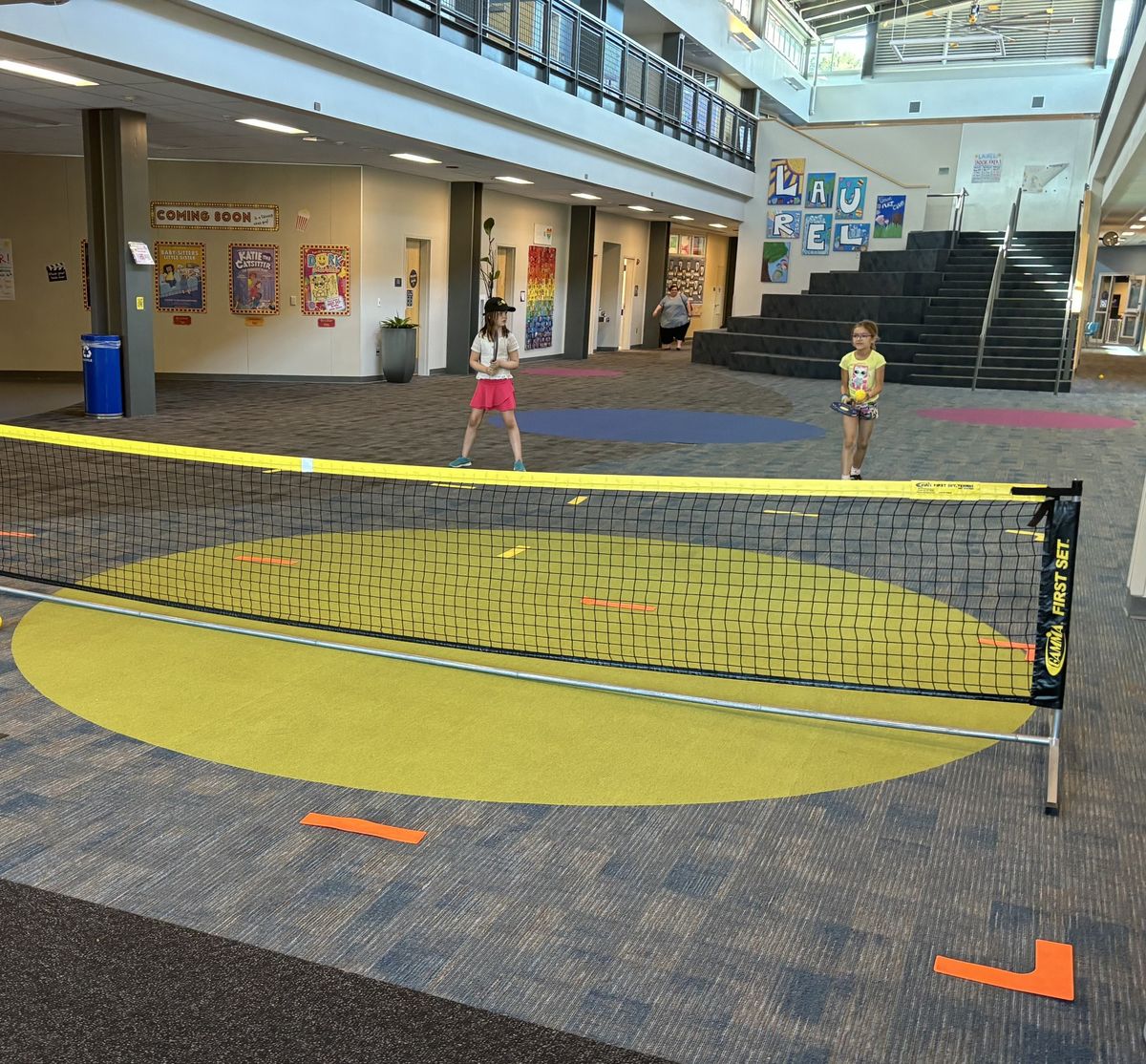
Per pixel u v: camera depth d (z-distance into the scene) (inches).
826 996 98.0
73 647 185.3
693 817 131.3
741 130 932.0
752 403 592.1
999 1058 90.7
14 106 425.4
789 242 969.5
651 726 158.2
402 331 648.4
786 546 267.7
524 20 553.0
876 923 110.0
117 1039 88.8
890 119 1059.9
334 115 417.7
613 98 682.8
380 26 425.4
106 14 314.5
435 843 122.9
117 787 134.4
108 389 460.8
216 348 647.8
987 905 113.7
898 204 930.7
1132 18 613.3
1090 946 107.2
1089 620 214.1
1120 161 708.0
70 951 100.7
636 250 1050.1
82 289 633.0
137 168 442.0
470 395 593.3
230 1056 87.1
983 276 839.1
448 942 104.2
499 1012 94.0
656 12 786.2
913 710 166.6
